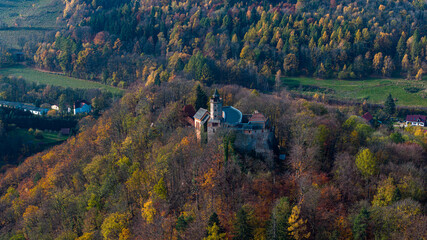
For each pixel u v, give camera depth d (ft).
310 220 323.16
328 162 420.77
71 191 440.45
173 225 333.01
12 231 428.15
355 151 433.89
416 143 460.96
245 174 370.32
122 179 434.30
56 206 409.90
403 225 303.89
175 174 388.16
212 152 381.60
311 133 431.02
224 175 360.07
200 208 344.69
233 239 303.68
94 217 387.14
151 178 389.80
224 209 335.67
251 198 344.28
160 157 410.11
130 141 480.64
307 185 350.02
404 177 368.27
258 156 404.16
